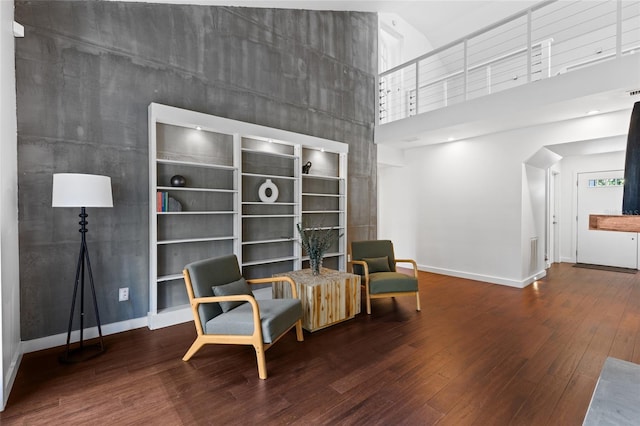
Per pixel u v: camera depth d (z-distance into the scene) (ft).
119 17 10.80
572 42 22.35
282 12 15.71
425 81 26.37
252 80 14.44
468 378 7.87
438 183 20.66
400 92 24.47
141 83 11.24
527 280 17.52
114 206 10.70
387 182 23.52
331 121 17.98
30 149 9.23
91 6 10.26
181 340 10.14
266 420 6.32
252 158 14.47
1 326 6.63
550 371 8.19
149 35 11.44
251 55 14.43
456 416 6.43
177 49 12.10
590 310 13.07
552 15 21.93
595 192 23.26
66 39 9.81
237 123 13.16
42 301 9.50
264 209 14.97
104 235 10.55
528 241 17.79
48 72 9.52
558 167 24.17
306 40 16.79
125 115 10.89
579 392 7.26
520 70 24.18
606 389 4.55
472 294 15.60
